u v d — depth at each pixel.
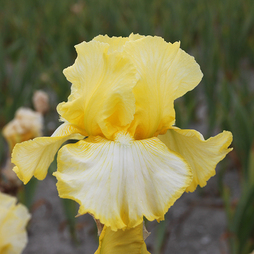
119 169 0.48
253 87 1.93
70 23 2.53
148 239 1.09
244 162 1.05
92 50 0.51
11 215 0.50
